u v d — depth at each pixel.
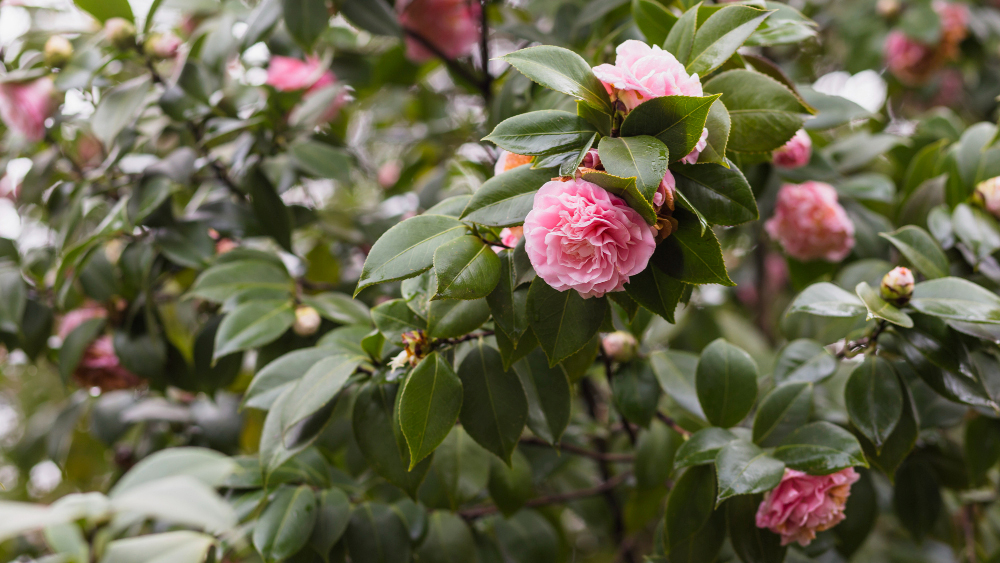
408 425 1.22
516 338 1.21
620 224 1.17
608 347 1.39
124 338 1.52
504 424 1.27
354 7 1.56
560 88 1.19
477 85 1.75
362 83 1.82
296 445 1.29
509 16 1.94
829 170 1.54
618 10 1.58
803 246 1.55
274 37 1.57
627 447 1.72
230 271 1.43
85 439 2.02
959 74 2.54
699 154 1.21
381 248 1.21
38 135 1.53
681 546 1.33
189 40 1.58
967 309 1.28
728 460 1.28
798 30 1.33
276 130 1.56
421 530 1.39
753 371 1.34
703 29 1.25
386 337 1.28
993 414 1.42
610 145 1.19
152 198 1.45
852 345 1.38
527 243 1.18
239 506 1.32
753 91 1.26
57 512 1.12
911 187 1.54
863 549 1.83
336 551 1.36
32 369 2.17
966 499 1.58
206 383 1.50
